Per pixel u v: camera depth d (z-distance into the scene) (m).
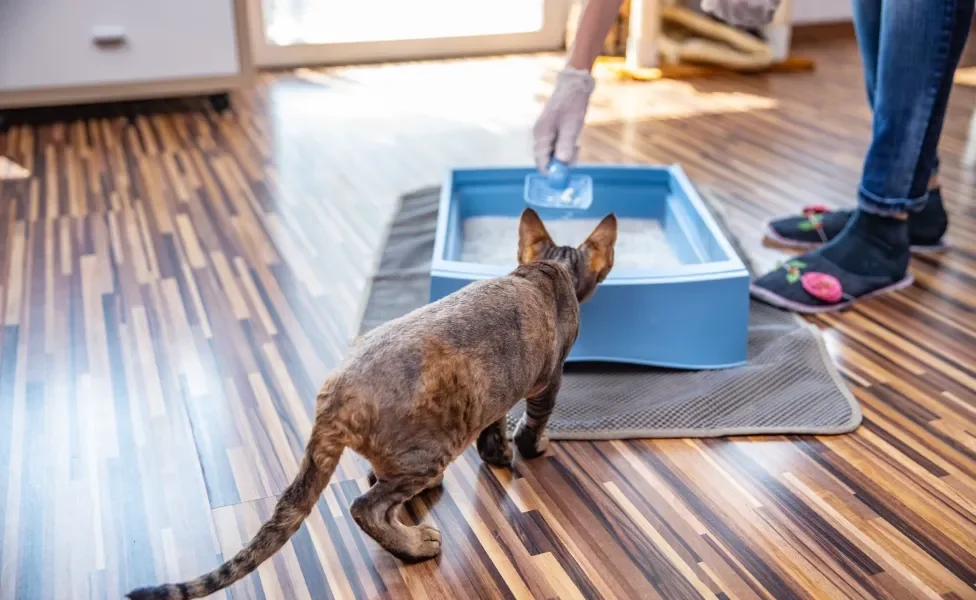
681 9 4.55
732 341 2.05
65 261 2.53
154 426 1.86
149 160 3.29
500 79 4.34
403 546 1.47
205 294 2.38
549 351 1.57
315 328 2.23
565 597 1.45
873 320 2.31
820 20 5.14
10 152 3.34
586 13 2.07
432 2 4.59
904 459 1.79
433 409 1.38
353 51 4.55
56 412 1.89
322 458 1.33
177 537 1.57
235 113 3.82
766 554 1.55
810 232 2.72
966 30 2.20
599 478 1.73
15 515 1.61
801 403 1.95
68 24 3.45
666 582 1.49
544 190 2.45
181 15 3.58
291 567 1.51
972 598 1.46
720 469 1.76
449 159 3.36
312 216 2.86
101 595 1.45
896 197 2.35
